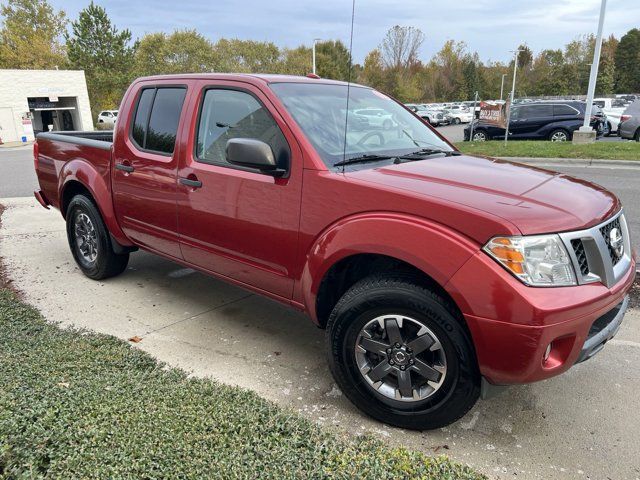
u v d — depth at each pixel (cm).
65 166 488
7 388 263
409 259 245
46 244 634
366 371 273
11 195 1027
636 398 304
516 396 307
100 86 4966
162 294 469
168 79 392
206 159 352
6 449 214
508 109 1475
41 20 5406
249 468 212
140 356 325
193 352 359
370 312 265
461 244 234
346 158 304
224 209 335
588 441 266
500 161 351
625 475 241
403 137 367
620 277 260
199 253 368
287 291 316
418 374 261
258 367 339
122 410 247
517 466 247
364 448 236
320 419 282
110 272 490
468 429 276
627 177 1016
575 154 1265
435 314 245
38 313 402
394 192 258
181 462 213
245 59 6184
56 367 295
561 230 234
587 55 6906
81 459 212
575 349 236
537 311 220
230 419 246
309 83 363
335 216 277
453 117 4047
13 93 3378
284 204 300
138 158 402
